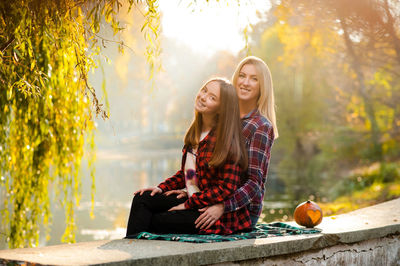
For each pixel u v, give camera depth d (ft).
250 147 15.44
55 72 19.40
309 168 107.55
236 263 13.35
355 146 91.61
